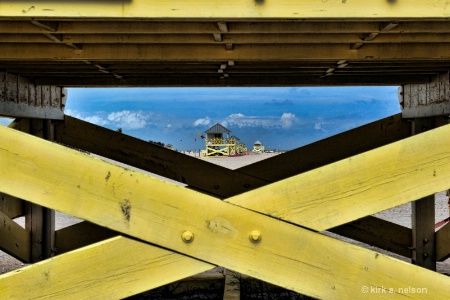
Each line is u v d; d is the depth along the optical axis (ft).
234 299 18.22
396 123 24.21
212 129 247.91
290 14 10.23
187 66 19.30
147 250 10.13
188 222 10.11
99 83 24.53
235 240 10.11
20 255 22.34
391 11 10.26
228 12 10.24
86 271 10.12
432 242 23.21
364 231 24.08
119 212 10.06
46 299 10.11
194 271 10.12
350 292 10.16
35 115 22.29
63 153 10.06
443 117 22.82
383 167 10.20
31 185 10.05
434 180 10.20
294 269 10.12
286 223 10.16
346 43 15.53
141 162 24.02
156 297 20.86
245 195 10.18
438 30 13.09
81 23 12.91
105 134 24.50
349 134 23.70
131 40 14.20
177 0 10.22
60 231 24.35
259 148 316.60
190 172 23.52
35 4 10.18
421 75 22.31
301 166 23.40
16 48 15.70
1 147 10.04
